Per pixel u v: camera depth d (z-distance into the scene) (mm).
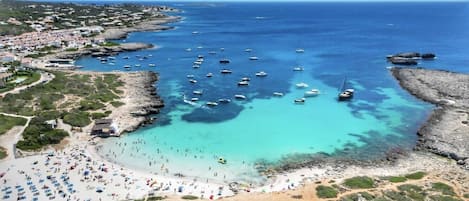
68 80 139500
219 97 130500
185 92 136000
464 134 97250
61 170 79875
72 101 118812
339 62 186000
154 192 72375
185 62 187875
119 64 184000
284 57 199500
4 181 74875
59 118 105562
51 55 196125
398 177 76000
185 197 69250
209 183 76500
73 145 92250
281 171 81312
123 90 134625
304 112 115688
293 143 94375
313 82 149500
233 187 74750
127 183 75500
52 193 70875
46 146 91062
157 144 93875
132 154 88562
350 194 67250
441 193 67938
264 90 138625
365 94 133625
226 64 182875
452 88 135500
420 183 72875
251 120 109125
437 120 107812
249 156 87812
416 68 166250
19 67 160250
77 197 69750
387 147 92562
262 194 69875
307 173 80375
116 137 97375
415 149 91312
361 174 79438
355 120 109375
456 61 184625
